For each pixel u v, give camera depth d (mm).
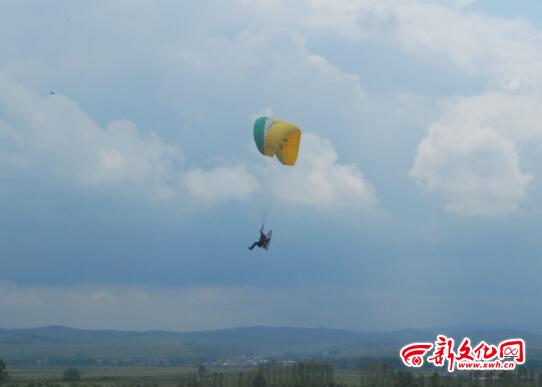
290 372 185500
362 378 174000
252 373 186500
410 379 167000
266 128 105500
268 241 91562
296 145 106062
